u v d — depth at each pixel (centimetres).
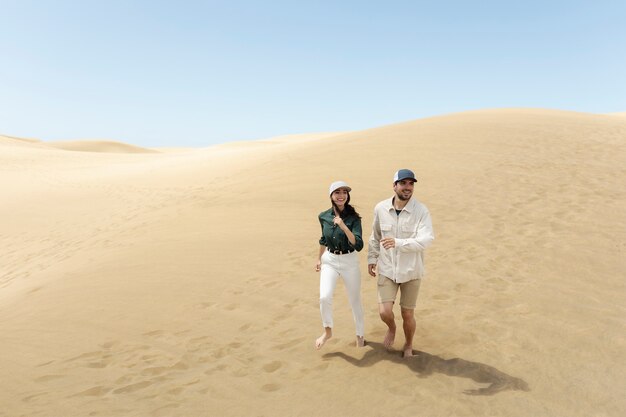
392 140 1806
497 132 1838
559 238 741
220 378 399
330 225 426
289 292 612
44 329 546
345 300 582
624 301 503
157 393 378
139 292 654
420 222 379
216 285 657
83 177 2425
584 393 336
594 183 1090
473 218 904
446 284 595
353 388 364
